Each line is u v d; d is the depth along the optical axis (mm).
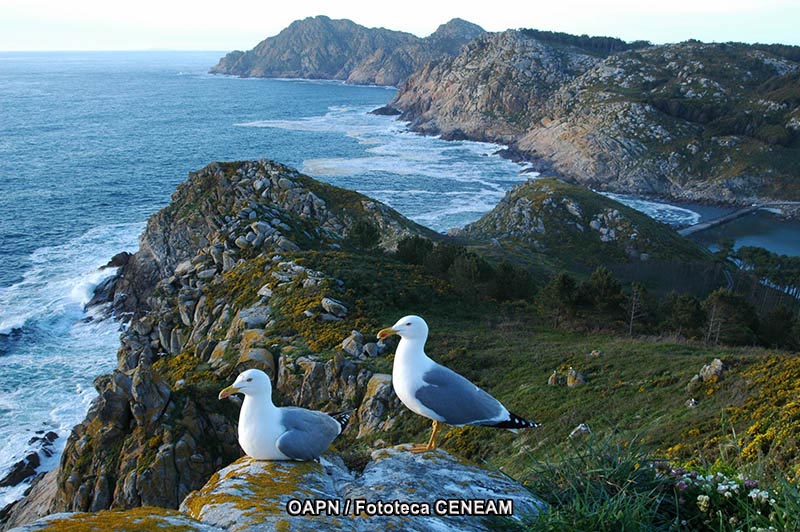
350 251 61500
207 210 79750
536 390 32938
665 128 192625
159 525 5023
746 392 25516
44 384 55281
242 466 7605
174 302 55844
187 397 32750
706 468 8945
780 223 146625
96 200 126938
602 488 7121
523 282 56656
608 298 50250
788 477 8031
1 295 74438
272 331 42375
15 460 44438
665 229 120375
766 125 185375
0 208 117188
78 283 78812
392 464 7793
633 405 28484
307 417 7941
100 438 32188
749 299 84250
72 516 4992
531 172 183750
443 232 120625
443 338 41562
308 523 5707
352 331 39719
